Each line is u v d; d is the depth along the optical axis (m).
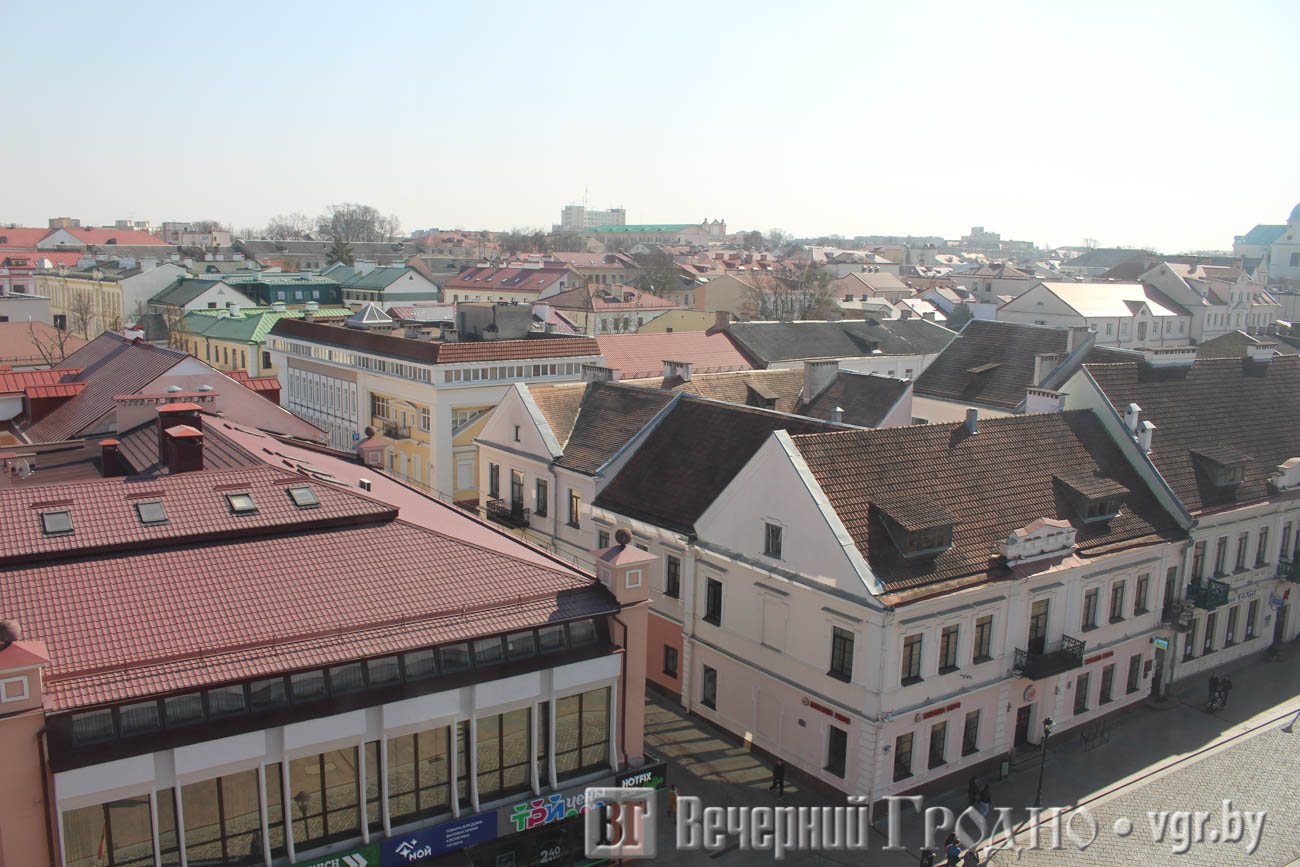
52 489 24.17
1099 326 107.94
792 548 33.03
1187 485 41.25
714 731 37.16
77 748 18.75
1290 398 49.41
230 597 22.05
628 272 197.25
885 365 83.00
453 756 22.75
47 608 20.64
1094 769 35.22
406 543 25.30
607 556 25.05
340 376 69.81
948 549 32.62
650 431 44.09
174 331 110.50
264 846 20.72
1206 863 29.81
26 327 73.25
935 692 31.91
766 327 81.06
